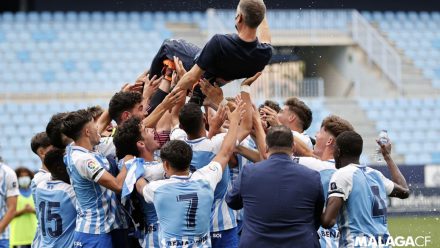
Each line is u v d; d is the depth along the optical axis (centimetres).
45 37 3678
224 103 905
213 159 882
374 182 871
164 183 854
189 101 954
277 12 3694
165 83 977
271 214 812
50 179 1016
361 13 4016
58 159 999
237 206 851
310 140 1016
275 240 809
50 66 3522
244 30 856
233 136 880
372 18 4025
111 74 3525
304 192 817
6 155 3066
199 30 3825
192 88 923
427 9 4206
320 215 845
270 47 882
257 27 867
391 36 3956
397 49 3897
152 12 3956
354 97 3575
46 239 1003
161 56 988
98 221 920
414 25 4019
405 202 2539
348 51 3722
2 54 3553
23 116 3222
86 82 3462
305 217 817
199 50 983
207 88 895
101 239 919
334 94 3766
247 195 828
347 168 857
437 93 3672
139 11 4075
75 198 991
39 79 3450
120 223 936
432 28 4019
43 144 1086
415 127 3394
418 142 3350
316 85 3419
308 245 810
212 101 906
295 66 3703
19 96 3378
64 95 3403
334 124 948
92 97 3422
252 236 815
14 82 3425
